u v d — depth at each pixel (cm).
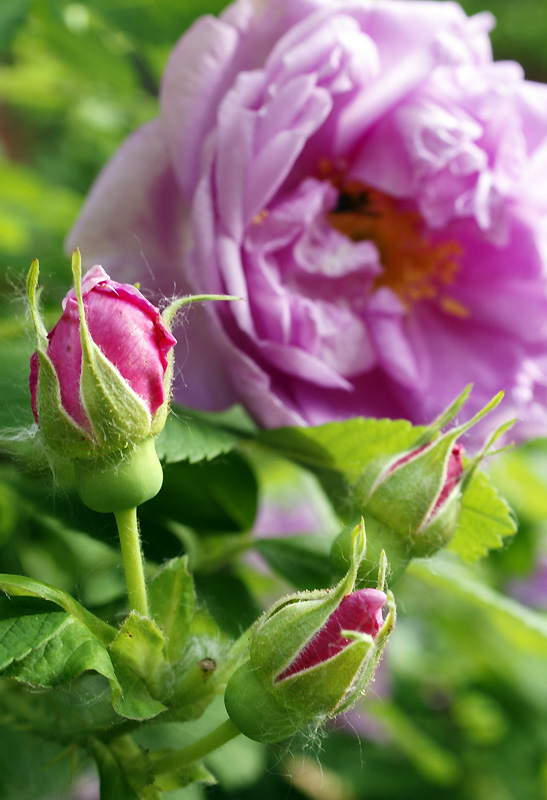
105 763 27
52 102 48
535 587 47
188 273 31
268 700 26
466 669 55
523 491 38
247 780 36
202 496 31
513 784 55
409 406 33
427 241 34
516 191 33
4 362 31
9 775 32
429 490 28
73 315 25
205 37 31
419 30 32
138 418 26
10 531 32
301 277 33
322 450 31
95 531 30
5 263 35
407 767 52
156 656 26
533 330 34
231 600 31
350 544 28
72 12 41
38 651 25
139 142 32
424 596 46
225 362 31
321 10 31
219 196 30
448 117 32
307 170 33
